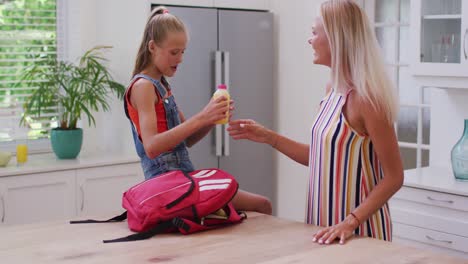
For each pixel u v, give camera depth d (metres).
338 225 2.19
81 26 4.62
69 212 4.05
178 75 4.39
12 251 2.03
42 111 4.49
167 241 2.13
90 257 1.96
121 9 4.40
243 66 4.72
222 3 4.61
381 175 2.40
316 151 2.45
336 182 2.38
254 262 1.91
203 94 4.52
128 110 2.43
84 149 4.70
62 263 1.91
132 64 4.34
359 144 2.35
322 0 4.53
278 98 4.93
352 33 2.28
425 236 3.39
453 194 3.26
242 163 4.79
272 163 4.98
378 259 1.94
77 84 4.20
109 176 4.21
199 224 2.23
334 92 2.45
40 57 4.34
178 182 2.27
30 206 3.89
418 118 4.36
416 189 3.41
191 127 2.27
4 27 4.39
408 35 4.35
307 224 2.35
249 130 2.57
